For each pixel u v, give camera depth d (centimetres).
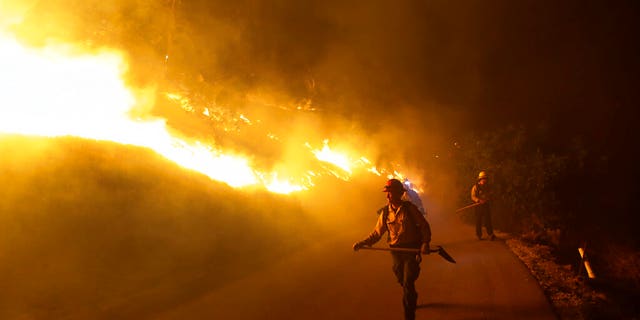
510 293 709
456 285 770
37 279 651
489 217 1262
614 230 1501
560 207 1412
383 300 702
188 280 773
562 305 667
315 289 764
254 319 625
